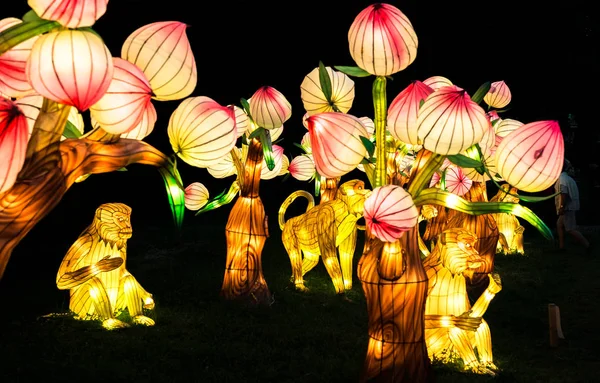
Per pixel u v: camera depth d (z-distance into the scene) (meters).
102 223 8.23
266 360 6.98
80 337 7.55
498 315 9.07
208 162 3.12
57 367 6.47
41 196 2.60
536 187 4.21
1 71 2.53
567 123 21.30
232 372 6.62
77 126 3.08
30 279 11.23
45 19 2.27
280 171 10.55
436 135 4.33
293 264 10.72
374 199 4.73
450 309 6.57
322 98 5.75
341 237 10.25
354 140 4.44
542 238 15.96
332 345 7.43
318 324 8.41
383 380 5.51
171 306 9.18
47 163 2.61
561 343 7.80
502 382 6.34
